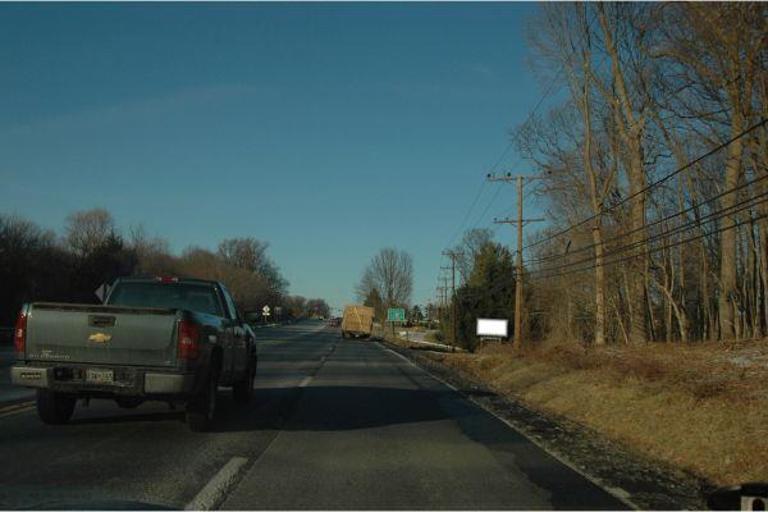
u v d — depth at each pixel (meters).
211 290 12.60
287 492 7.20
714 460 9.79
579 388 17.97
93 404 13.60
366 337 78.50
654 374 17.73
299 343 53.97
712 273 44.09
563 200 48.41
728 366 19.69
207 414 10.72
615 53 38.88
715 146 33.66
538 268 63.69
